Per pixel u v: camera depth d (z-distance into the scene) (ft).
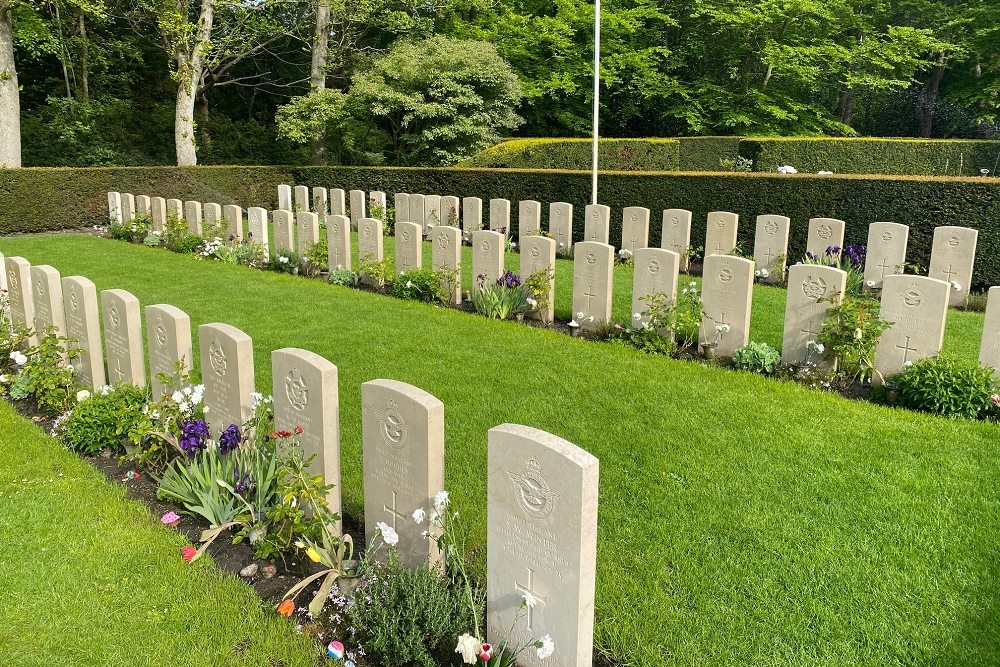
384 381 13.71
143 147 98.02
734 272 26.23
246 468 15.87
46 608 12.99
